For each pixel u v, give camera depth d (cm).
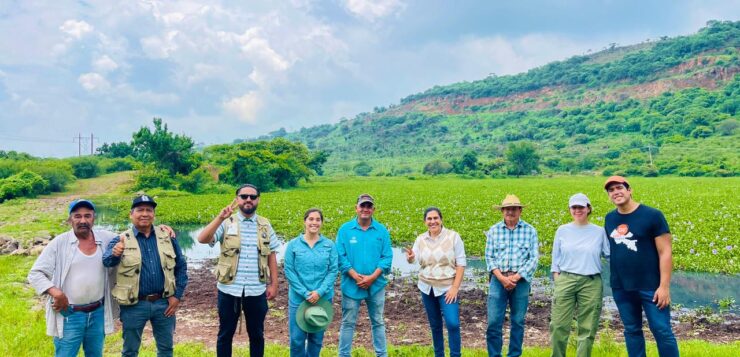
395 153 18700
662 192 4369
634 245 654
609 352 772
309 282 706
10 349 783
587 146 14075
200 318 1055
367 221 747
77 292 593
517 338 736
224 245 688
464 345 881
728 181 6216
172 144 5725
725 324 1024
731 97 15238
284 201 4003
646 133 14338
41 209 3991
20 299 1107
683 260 1558
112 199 5066
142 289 624
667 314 646
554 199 3859
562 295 711
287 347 836
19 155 8900
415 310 1137
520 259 735
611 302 1200
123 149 11325
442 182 8125
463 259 743
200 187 5556
